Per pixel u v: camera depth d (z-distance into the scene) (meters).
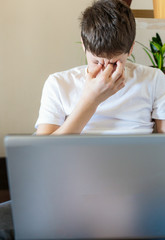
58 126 0.97
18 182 0.44
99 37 0.82
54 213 0.47
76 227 0.48
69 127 0.81
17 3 1.73
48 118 0.96
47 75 1.92
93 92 0.83
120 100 1.00
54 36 1.83
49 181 0.44
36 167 0.43
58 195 0.45
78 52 1.88
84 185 0.45
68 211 0.47
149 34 1.72
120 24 0.82
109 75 0.85
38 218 0.47
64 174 0.44
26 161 0.43
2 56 1.83
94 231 0.48
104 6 0.87
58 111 0.98
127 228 0.48
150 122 1.04
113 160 0.43
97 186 0.45
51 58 1.88
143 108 1.01
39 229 0.48
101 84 0.82
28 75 1.90
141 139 0.43
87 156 0.43
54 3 1.76
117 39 0.81
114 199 0.46
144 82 1.01
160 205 0.47
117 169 0.44
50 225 0.48
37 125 1.00
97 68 0.87
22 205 0.46
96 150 0.43
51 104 0.98
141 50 1.75
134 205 0.47
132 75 1.02
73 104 0.99
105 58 0.85
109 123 0.99
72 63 1.90
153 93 1.02
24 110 1.98
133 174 0.44
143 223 0.48
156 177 0.45
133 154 0.43
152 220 0.48
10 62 1.86
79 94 0.99
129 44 0.86
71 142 0.42
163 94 1.03
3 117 1.97
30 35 1.81
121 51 0.84
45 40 1.83
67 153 0.43
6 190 1.81
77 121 0.81
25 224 0.47
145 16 1.69
